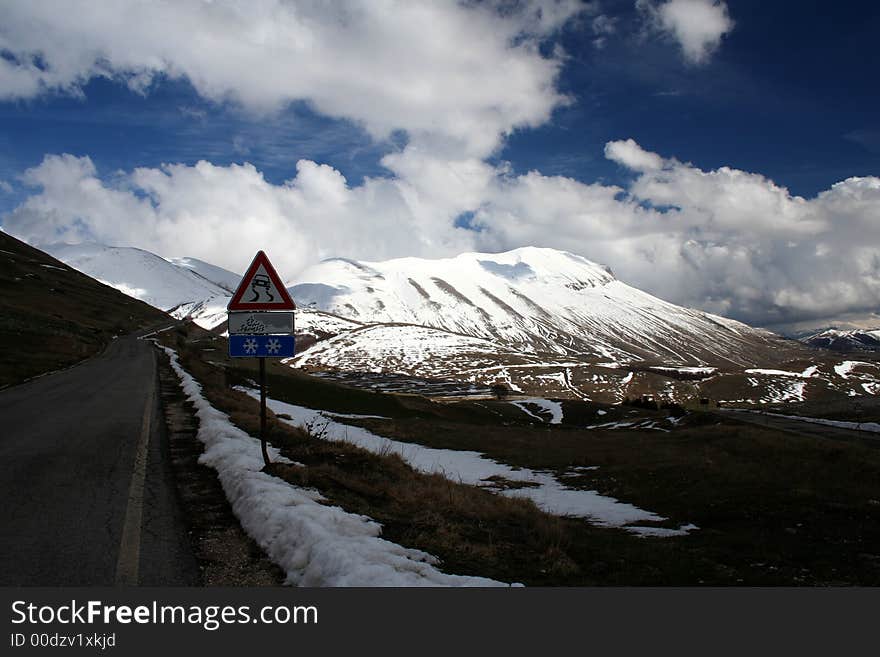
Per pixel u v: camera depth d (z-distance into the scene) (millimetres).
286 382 59375
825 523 13344
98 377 32812
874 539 11703
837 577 8828
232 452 10609
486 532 9141
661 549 10320
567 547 9078
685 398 190625
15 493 8305
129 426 15148
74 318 100375
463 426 47094
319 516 6930
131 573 5492
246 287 9773
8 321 58594
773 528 13195
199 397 20984
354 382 173625
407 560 6078
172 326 146750
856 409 98312
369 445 28594
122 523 6930
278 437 14258
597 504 17969
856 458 24375
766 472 21656
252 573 5676
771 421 83500
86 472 9734
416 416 63875
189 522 7109
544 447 35438
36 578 5309
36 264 156750
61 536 6410
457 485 14594
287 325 9812
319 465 11383
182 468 10266
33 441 12758
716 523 14297
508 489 21438
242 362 73000
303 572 5594
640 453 31062
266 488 7863
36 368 36938
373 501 9648
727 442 32844
